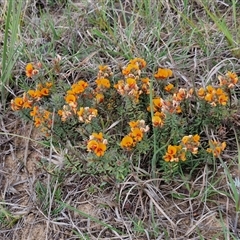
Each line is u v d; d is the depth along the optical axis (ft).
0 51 2.40
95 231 1.96
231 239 1.90
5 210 2.04
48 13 2.50
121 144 1.93
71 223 1.98
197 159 2.00
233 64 2.22
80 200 2.03
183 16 2.33
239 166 1.96
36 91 2.07
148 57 2.28
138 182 1.98
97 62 2.32
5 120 2.25
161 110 1.98
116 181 2.00
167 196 2.00
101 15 2.45
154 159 1.97
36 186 2.06
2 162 2.16
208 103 2.01
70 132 2.08
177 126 1.99
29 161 2.15
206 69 2.26
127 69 2.05
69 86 2.19
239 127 2.10
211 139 2.06
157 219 1.95
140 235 1.93
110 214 1.98
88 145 1.90
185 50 2.31
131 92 1.98
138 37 2.37
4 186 2.10
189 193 1.98
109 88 2.08
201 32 2.37
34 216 2.02
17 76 2.32
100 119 2.09
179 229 1.93
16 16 2.27
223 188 1.99
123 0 2.56
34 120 2.09
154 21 2.42
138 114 2.04
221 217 1.89
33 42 2.42
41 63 2.20
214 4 2.48
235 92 2.18
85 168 2.00
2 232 2.00
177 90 2.08
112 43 2.37
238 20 2.43
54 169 2.06
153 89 2.12
